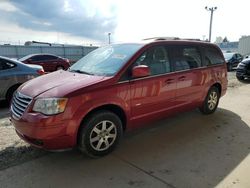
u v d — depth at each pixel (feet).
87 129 11.53
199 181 10.45
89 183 10.35
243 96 26.50
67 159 12.29
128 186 10.14
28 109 10.96
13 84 22.47
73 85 11.44
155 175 10.90
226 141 14.47
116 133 12.66
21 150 13.17
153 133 15.58
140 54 13.55
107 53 14.82
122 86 12.43
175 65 15.33
